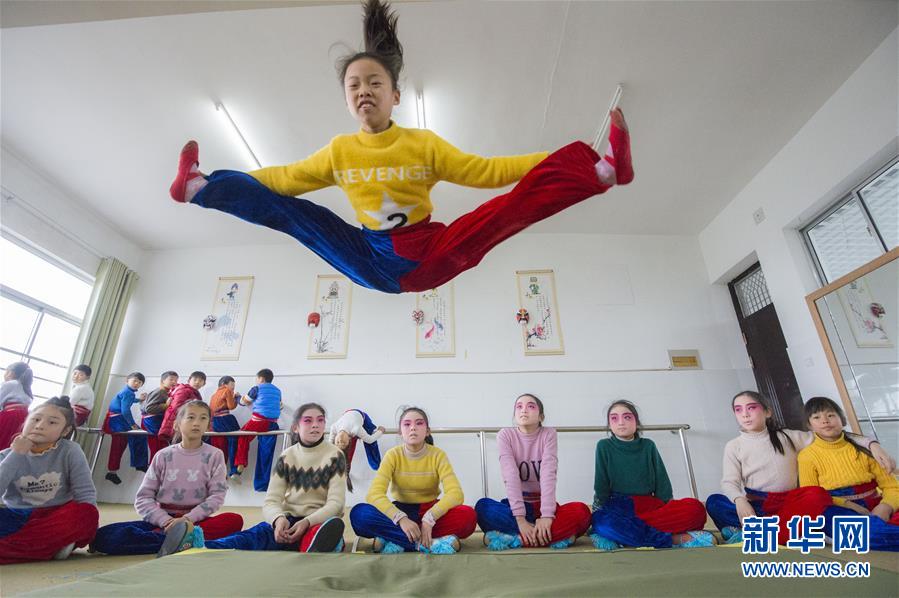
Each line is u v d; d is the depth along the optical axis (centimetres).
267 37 241
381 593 86
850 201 284
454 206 379
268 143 310
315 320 399
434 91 271
